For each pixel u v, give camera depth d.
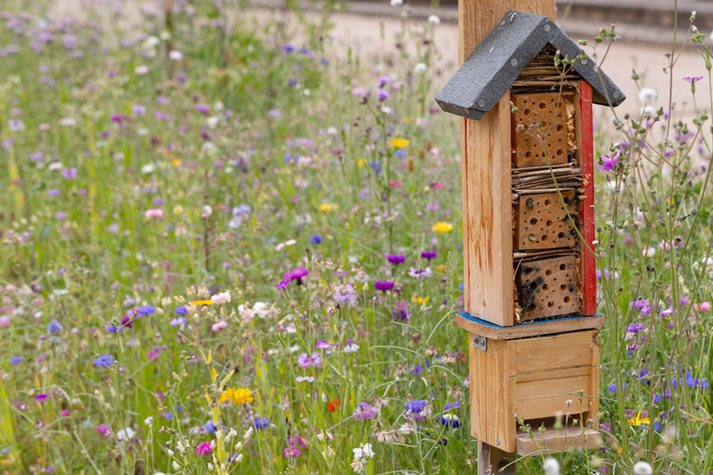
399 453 5.66
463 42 4.96
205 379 6.72
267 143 11.40
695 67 16.45
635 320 6.05
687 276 6.53
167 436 6.21
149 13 17.22
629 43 19.33
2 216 10.75
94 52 16.25
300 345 6.32
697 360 5.73
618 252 7.41
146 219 9.38
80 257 9.16
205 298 6.64
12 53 15.84
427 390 5.77
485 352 5.04
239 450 5.34
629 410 5.29
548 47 4.85
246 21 17.72
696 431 5.05
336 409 5.78
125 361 6.81
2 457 6.35
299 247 8.31
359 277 6.61
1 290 8.19
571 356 5.02
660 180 5.37
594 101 5.10
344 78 11.38
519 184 4.89
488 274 4.97
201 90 14.08
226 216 9.09
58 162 11.66
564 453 5.18
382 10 25.41
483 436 5.13
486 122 4.88
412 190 8.68
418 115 10.62
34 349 7.64
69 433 6.36
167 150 10.90
